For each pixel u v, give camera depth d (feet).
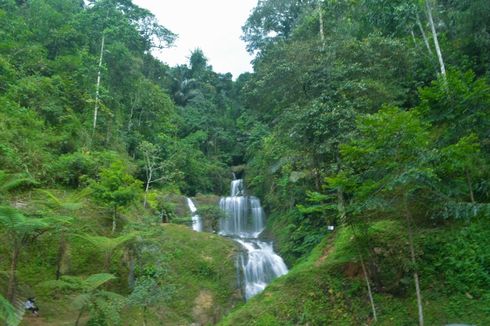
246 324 25.44
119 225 45.57
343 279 26.53
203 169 89.20
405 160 21.38
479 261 23.07
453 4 51.62
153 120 89.66
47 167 48.47
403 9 45.78
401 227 27.96
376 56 41.60
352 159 23.27
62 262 36.78
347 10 54.44
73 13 86.43
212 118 110.11
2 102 51.55
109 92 75.56
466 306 21.27
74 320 31.01
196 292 39.55
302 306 25.32
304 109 36.32
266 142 62.59
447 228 26.48
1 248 34.63
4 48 62.95
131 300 26.61
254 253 48.03
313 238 41.04
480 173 26.00
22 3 86.63
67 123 60.64
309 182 44.91
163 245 41.52
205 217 68.74
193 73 135.74
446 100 27.63
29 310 30.50
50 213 31.78
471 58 44.42
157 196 62.95
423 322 20.89
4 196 34.01
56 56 73.77
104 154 57.16
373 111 37.60
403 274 24.56
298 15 76.89
